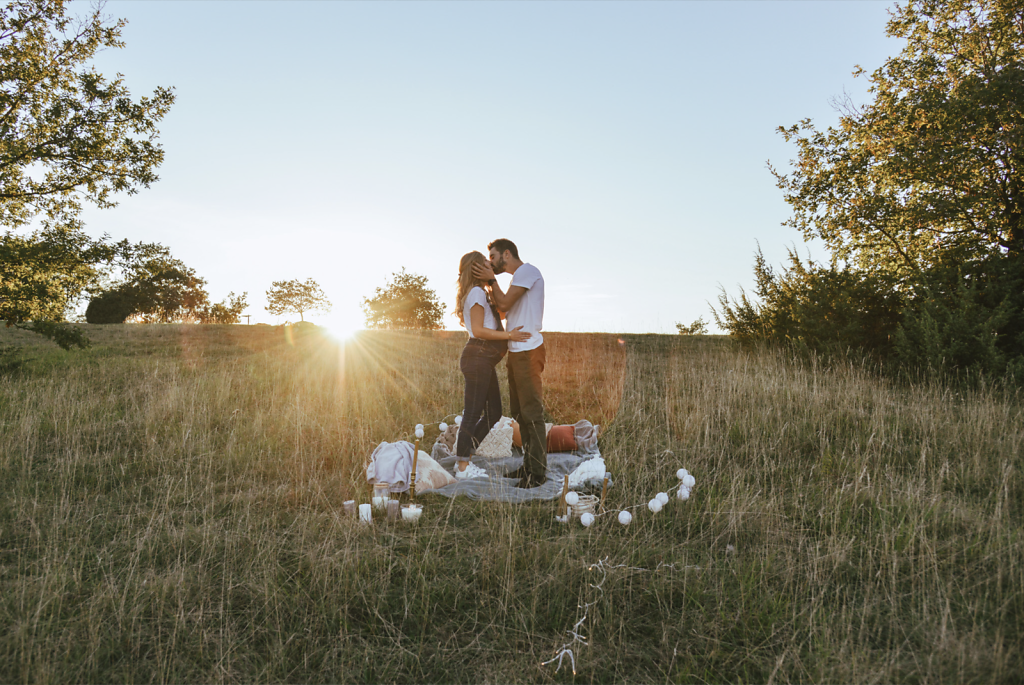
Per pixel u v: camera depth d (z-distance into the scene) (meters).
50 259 13.05
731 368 10.42
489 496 4.50
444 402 8.11
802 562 3.35
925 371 9.47
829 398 7.44
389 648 2.61
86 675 2.37
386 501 4.08
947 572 3.24
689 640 2.68
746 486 4.70
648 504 3.96
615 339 16.47
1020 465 4.98
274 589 2.95
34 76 13.69
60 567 3.08
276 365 11.37
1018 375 8.56
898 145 12.48
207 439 5.74
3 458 4.91
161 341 15.95
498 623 2.81
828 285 11.90
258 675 2.38
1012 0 12.27
